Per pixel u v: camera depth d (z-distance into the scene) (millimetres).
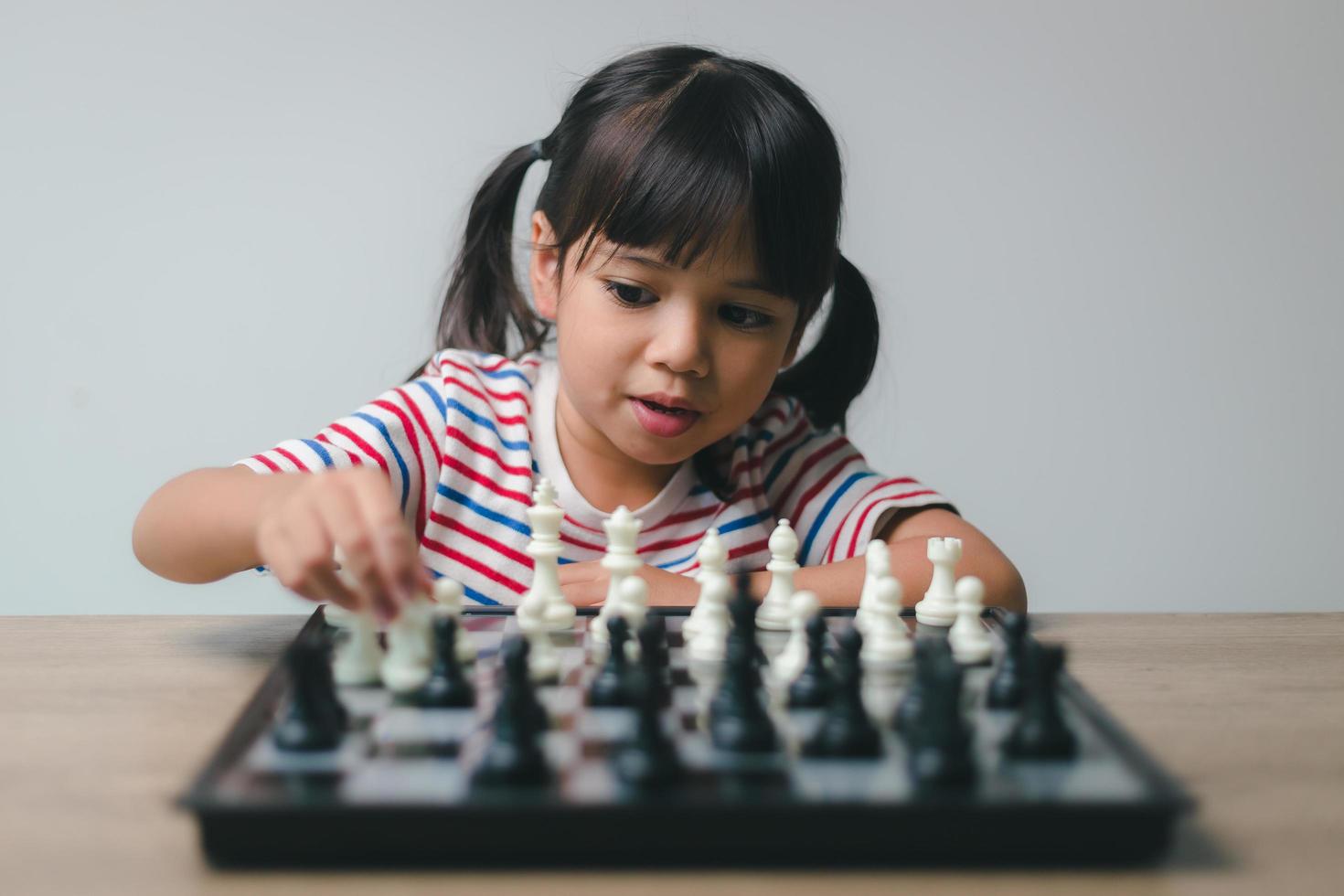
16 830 629
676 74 1439
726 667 732
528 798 592
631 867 585
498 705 646
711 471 1610
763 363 1387
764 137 1360
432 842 581
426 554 1505
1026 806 586
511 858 583
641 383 1359
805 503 1614
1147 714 875
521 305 1780
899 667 945
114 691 923
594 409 1410
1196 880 574
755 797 597
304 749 662
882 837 586
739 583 938
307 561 864
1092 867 589
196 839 616
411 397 1548
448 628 787
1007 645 827
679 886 567
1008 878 578
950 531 1451
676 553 1571
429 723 728
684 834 584
